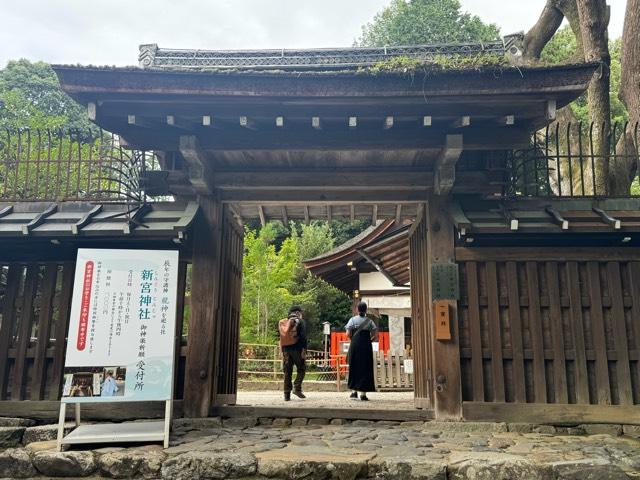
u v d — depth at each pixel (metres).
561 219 5.07
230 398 6.13
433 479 3.40
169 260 4.60
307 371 17.77
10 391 5.26
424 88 4.60
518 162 6.48
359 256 12.87
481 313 5.39
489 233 5.20
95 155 6.41
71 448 3.93
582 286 5.37
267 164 5.69
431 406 5.60
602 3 7.78
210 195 5.72
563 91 4.56
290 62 6.29
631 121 7.20
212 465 3.55
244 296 18.44
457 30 22.39
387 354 12.48
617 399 5.09
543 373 5.15
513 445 4.18
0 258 5.57
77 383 4.07
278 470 3.49
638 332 5.19
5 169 5.79
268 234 21.16
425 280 5.99
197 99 4.73
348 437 4.48
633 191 15.05
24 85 22.64
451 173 5.20
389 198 5.78
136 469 3.62
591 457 3.65
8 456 3.78
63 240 5.38
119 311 4.36
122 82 4.66
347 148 5.11
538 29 9.68
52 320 5.50
